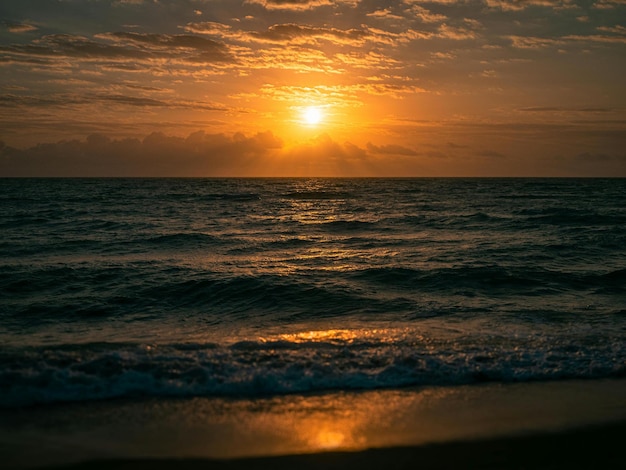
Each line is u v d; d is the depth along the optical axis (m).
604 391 7.05
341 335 9.36
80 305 12.41
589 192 72.94
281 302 12.64
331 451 5.38
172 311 12.07
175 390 6.91
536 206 44.78
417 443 5.55
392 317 11.18
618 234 25.02
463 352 8.38
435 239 24.09
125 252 20.20
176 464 5.08
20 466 5.00
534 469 5.04
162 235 24.50
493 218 32.91
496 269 15.83
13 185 104.06
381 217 35.03
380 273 15.56
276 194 67.56
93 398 6.66
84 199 54.88
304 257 19.08
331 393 6.95
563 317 11.07
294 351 8.30
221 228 28.83
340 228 29.00
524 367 7.85
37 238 23.84
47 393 6.70
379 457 5.27
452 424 6.03
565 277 15.22
